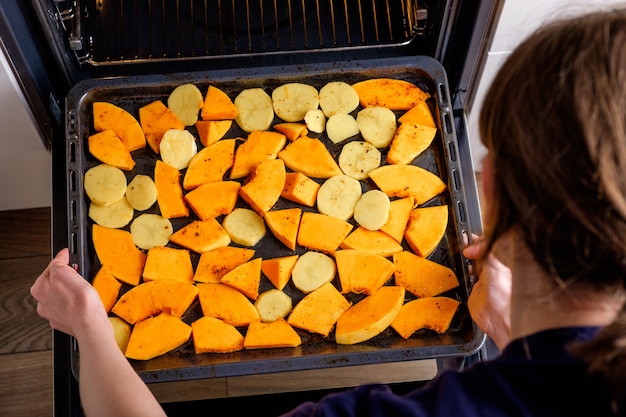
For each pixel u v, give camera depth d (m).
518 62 0.50
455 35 1.00
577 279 0.50
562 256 0.49
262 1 1.10
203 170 0.96
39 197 1.20
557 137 0.46
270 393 1.07
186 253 0.93
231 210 0.95
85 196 0.95
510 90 0.49
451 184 0.94
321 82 1.01
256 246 0.94
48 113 1.01
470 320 0.90
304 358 0.86
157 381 0.86
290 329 0.89
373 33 1.08
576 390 0.49
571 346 0.49
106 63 1.04
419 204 0.95
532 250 0.51
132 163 0.97
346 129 0.98
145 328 0.89
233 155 0.97
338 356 0.87
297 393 1.02
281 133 0.99
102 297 0.91
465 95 1.08
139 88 1.00
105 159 0.96
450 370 0.54
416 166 0.96
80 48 1.00
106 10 1.08
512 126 0.48
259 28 1.08
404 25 1.08
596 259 0.48
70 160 0.95
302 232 0.93
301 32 1.08
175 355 0.89
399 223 0.94
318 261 0.92
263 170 0.95
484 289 0.84
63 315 0.79
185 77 1.00
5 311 1.18
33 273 1.20
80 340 0.76
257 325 0.89
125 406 0.69
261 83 1.01
